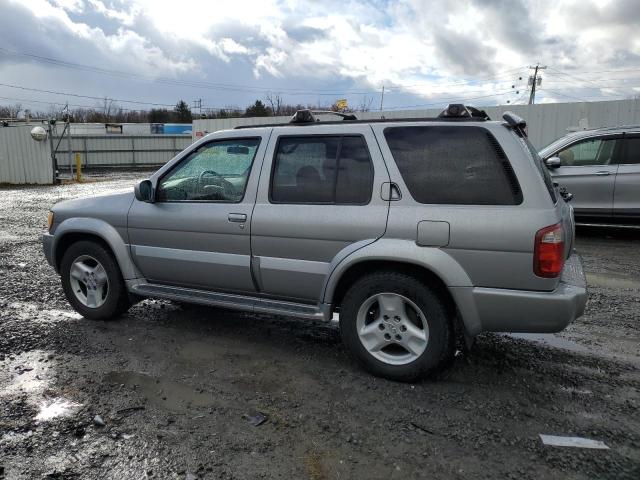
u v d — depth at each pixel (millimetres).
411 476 2531
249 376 3635
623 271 6676
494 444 2801
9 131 21672
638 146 8344
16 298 5484
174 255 4266
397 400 3285
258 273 3912
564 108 15242
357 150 3609
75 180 24000
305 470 2576
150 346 4180
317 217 3631
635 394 3395
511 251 3127
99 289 4734
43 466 2588
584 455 2703
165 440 2826
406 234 3357
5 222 11352
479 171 3264
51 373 3660
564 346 4219
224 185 4133
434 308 3350
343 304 3637
